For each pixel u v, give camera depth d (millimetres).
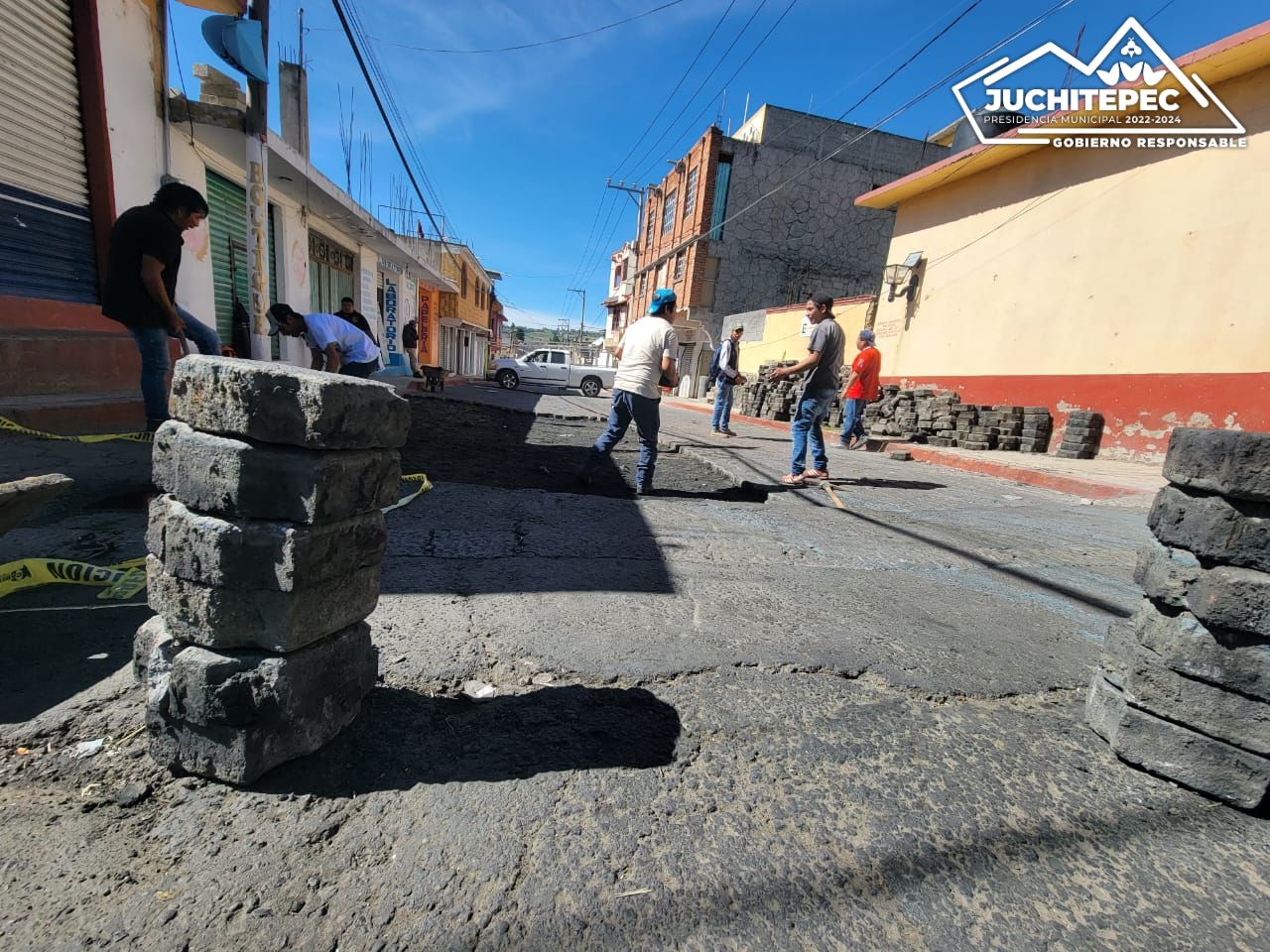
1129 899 1211
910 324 12469
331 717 1462
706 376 25109
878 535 3994
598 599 2484
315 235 11945
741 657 2074
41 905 1031
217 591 1251
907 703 1889
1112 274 8531
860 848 1298
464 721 1622
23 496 1538
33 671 1663
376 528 1474
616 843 1261
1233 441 1429
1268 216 6934
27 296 5168
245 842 1189
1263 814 1470
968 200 11086
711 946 1057
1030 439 9062
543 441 7852
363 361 6578
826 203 25609
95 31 5590
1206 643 1495
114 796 1278
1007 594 2996
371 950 1002
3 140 4887
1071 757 1675
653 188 33250
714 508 4395
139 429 5199
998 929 1129
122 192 6023
